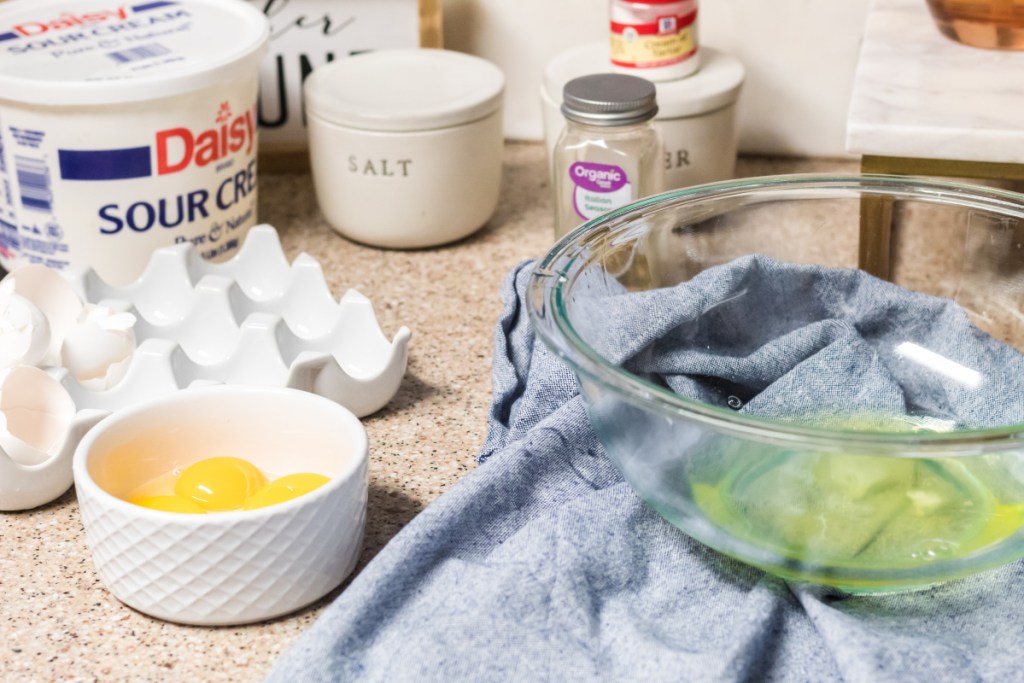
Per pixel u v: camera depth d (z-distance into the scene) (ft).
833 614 2.72
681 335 3.10
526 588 2.77
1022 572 2.84
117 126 3.37
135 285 3.42
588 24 4.06
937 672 2.66
